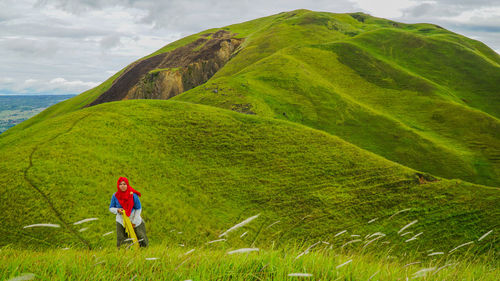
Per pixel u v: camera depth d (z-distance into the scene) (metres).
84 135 39.44
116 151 37.84
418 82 97.31
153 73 143.62
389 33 139.50
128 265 3.68
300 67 94.44
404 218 31.31
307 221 30.05
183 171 37.00
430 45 128.75
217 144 43.78
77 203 26.66
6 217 23.95
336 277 3.63
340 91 89.31
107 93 152.50
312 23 165.62
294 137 48.31
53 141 36.69
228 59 158.00
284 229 28.55
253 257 4.02
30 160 32.03
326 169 40.56
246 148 43.75
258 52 135.12
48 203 25.95
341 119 74.00
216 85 75.94
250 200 33.34
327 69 102.06
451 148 67.81
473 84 108.00
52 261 4.04
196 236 25.52
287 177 38.28
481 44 152.12
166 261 4.12
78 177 30.64
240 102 67.50
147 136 42.75
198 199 32.34
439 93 92.56
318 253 4.38
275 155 42.84
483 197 34.56
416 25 199.50
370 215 31.83
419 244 26.83
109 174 32.88
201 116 50.62
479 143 71.06
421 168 62.00
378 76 102.19
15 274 3.34
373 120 75.06
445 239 27.64
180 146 42.03
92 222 24.30
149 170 35.72
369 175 39.91
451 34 162.50
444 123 78.81
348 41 127.69
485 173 61.38
